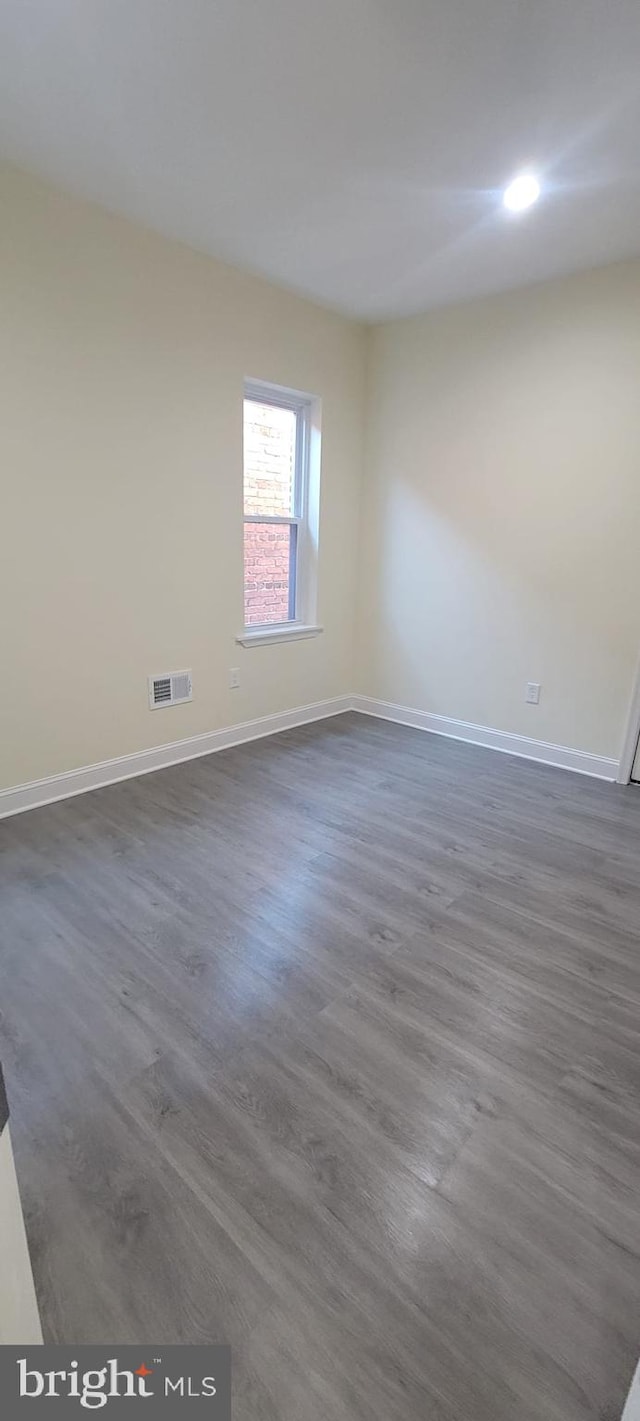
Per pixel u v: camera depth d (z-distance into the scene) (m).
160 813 2.88
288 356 3.51
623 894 2.33
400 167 2.22
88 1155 1.31
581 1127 1.41
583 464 3.25
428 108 1.90
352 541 4.32
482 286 3.27
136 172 2.29
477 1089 1.50
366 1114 1.42
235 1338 1.02
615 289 2.98
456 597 3.92
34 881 2.30
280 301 3.39
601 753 3.47
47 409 2.56
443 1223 1.20
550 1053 1.61
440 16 1.55
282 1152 1.33
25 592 2.65
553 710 3.62
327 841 2.67
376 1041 1.63
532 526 3.50
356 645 4.58
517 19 1.55
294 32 1.62
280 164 2.22
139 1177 1.27
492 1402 0.95
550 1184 1.28
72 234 2.50
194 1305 1.06
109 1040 1.61
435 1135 1.38
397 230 2.68
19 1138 1.34
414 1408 0.94
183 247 2.88
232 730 3.79
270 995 1.78
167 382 2.97
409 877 2.41
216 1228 1.18
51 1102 1.43
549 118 1.93
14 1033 1.62
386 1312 1.05
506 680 3.78
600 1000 1.80
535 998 1.80
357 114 1.94
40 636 2.74
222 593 3.50
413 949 1.99
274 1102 1.44
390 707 4.45
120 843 2.59
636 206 2.42
